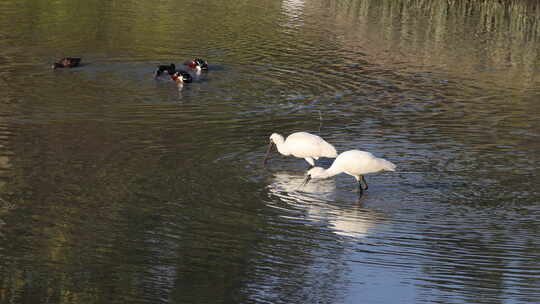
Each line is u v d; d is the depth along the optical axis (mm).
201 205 14719
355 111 21688
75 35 30094
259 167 16953
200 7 38438
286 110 21469
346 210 14781
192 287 11789
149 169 16375
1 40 28391
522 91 25250
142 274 12102
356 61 28438
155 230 13578
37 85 22656
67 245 12883
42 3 36969
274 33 32719
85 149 17344
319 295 11695
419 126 20438
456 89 25094
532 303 11633
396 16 38969
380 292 11875
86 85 23000
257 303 11453
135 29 32000
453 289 12000
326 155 16734
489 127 20625
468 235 13867
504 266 12789
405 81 25828
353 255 12992
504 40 34344
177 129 19203
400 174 16766
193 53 28203
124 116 20062
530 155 18281
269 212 14555
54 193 14859
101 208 14336
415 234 13852
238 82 24438
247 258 12758
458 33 35406
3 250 12602
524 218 14641
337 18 37344
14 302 11180
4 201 14367
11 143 17469
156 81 24000
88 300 11289
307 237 13609
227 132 19203
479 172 17000
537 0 43750
